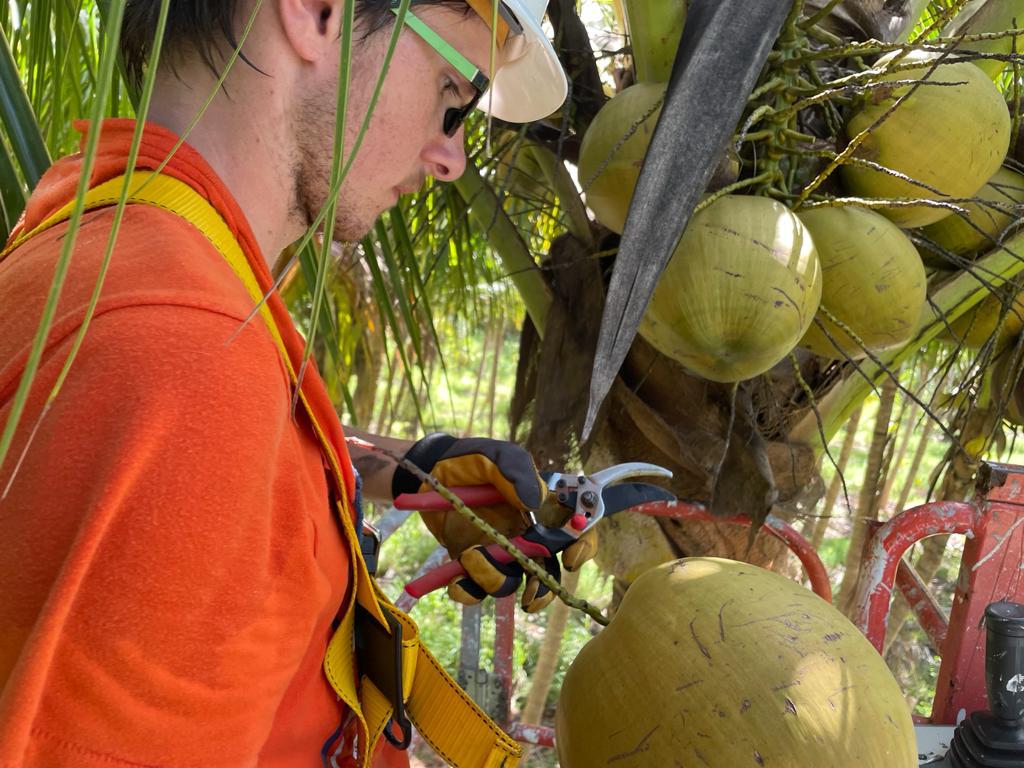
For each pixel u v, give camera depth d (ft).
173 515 2.09
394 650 3.27
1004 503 4.95
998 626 4.02
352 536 2.98
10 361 2.19
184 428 2.12
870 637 5.05
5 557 2.03
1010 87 6.15
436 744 3.71
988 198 5.49
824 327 4.60
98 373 2.10
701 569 3.77
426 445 4.37
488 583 3.90
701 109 3.67
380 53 2.74
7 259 2.66
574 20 5.74
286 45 2.66
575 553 4.12
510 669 5.19
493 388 14.55
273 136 2.76
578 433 5.66
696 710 3.27
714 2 3.86
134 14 2.95
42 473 2.05
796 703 3.22
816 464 6.22
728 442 5.06
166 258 2.33
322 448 2.87
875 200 4.46
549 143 6.05
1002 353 6.49
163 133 2.62
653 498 4.42
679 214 3.61
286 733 3.01
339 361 5.57
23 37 5.35
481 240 8.98
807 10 5.58
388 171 2.96
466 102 3.09
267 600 2.37
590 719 3.52
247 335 2.34
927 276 6.07
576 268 5.78
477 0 2.83
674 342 4.21
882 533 5.07
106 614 2.04
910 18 5.78
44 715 2.07
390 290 11.54
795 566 7.32
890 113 4.18
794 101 4.50
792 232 4.08
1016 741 4.06
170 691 2.15
